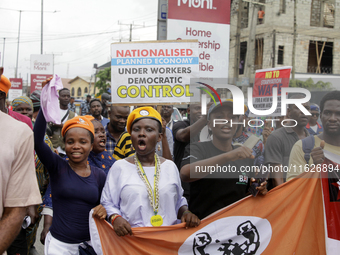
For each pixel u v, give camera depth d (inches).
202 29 173.9
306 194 113.8
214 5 174.4
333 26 920.9
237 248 109.9
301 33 904.3
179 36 172.1
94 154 132.9
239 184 114.3
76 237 105.0
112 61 137.6
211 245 108.0
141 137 101.0
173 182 103.3
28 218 125.0
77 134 106.8
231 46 919.7
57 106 102.0
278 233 112.0
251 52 872.9
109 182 103.0
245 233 110.4
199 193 115.7
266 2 896.3
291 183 114.0
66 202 105.2
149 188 99.3
